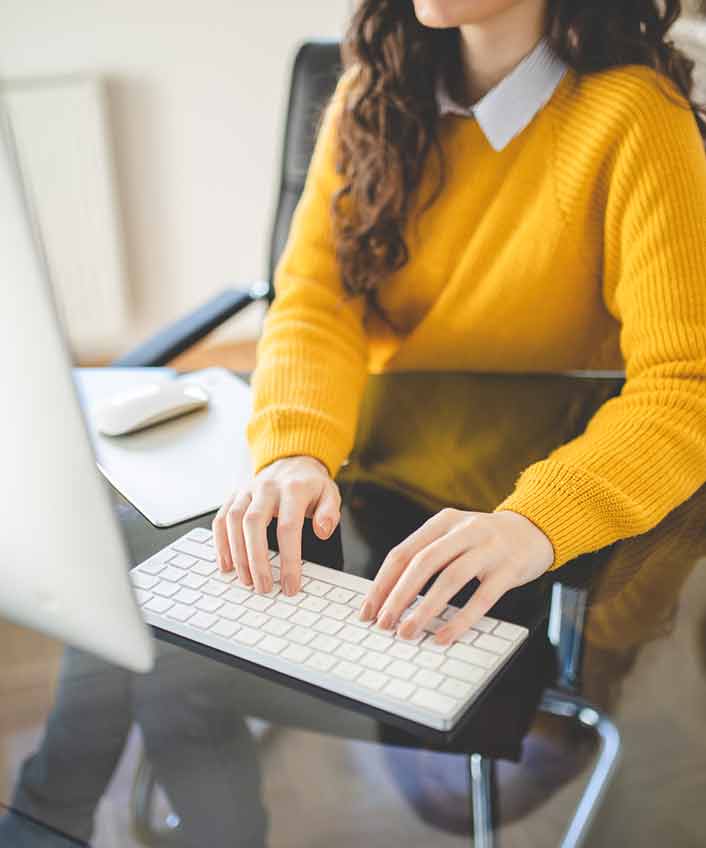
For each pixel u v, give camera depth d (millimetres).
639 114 1162
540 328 1326
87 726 770
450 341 1370
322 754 723
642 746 706
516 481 1030
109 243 2906
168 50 2812
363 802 691
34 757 755
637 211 1156
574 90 1226
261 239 3127
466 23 1155
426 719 736
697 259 1121
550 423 1146
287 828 678
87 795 720
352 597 856
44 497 637
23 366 602
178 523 991
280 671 793
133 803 708
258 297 1651
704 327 1100
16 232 581
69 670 834
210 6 2799
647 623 827
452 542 861
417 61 1276
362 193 1327
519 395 1223
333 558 920
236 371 1329
